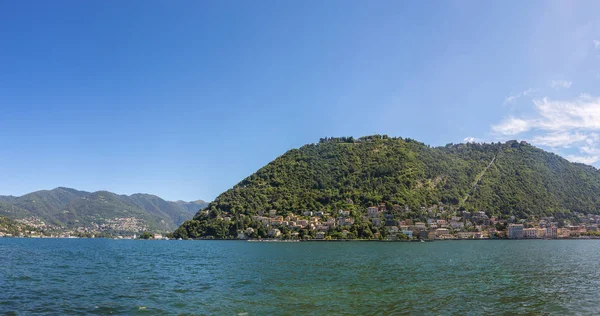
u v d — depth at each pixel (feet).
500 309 134.62
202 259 334.03
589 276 216.95
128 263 288.10
